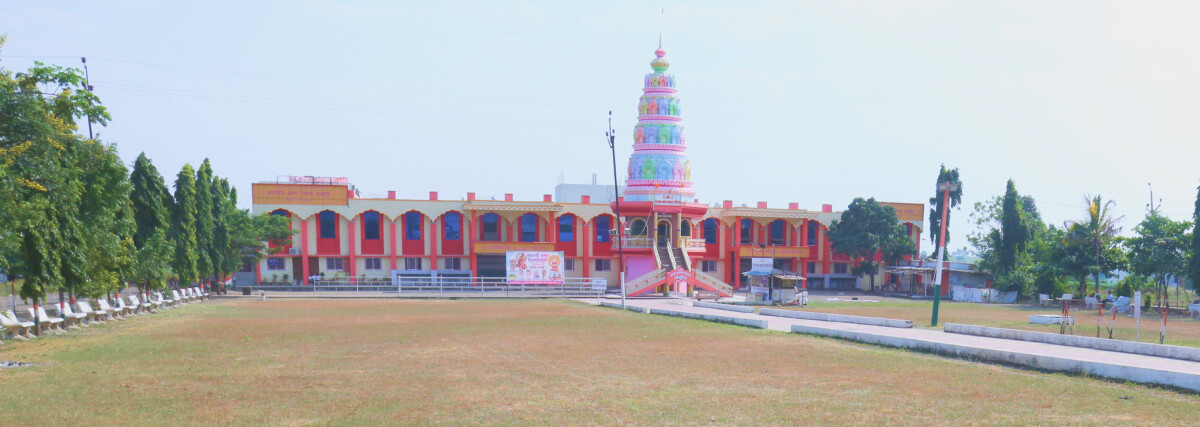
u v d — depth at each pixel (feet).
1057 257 208.85
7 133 72.69
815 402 47.19
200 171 184.14
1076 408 45.19
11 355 68.69
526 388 52.49
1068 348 74.43
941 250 116.47
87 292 107.55
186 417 42.65
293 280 241.96
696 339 87.45
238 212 209.56
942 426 40.42
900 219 279.69
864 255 259.60
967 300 225.35
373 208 245.65
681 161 250.57
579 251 259.19
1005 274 231.30
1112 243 200.54
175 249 163.94
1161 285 188.03
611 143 167.02
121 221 116.98
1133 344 70.33
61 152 84.28
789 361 67.21
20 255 87.40
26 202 71.67
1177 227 175.01
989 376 57.88
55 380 54.90
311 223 243.40
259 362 65.72
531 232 260.42
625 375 58.59
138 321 111.24
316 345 79.51
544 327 104.22
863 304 188.44
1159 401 47.32
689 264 234.38
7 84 71.82
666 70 256.11
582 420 42.11
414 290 227.81
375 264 248.32
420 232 250.78
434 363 65.51
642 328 103.14
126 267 120.98
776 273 192.95
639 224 253.65
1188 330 106.93
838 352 74.18
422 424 41.14
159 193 144.97
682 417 42.80
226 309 142.92
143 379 55.77
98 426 40.34
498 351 74.69
